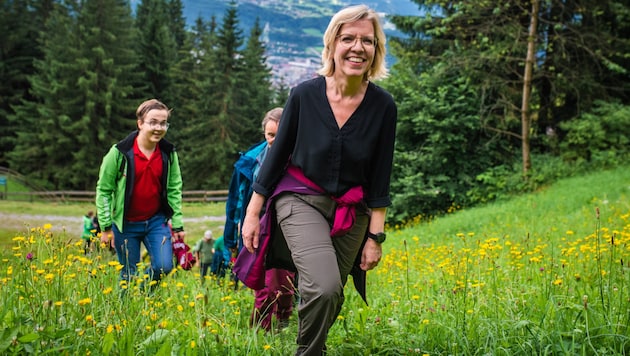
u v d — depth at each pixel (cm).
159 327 292
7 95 4916
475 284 392
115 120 4328
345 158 264
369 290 512
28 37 5141
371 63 273
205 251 855
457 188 1852
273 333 320
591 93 1897
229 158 4428
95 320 283
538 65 1945
